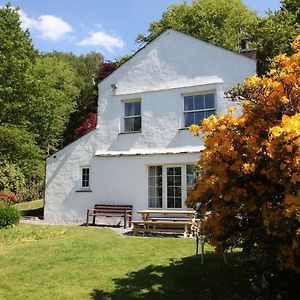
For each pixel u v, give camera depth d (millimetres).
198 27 29609
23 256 9016
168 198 14867
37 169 25328
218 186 5633
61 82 42781
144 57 16219
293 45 6375
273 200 5453
